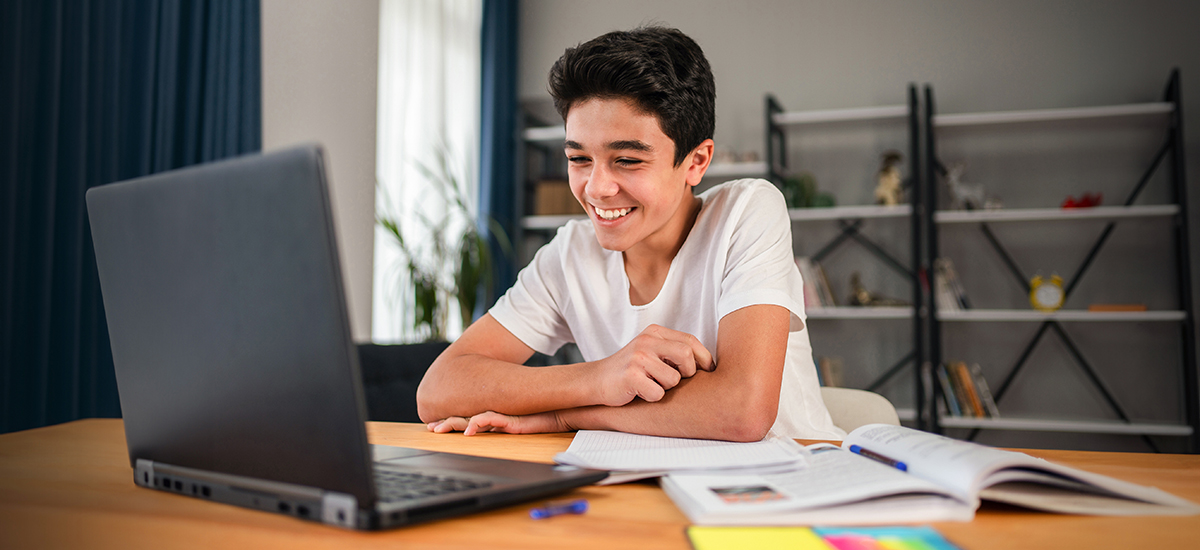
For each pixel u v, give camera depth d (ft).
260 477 1.70
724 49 13.05
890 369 12.14
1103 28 11.57
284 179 1.45
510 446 2.71
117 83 5.92
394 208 10.00
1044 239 11.72
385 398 4.84
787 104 12.75
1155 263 11.23
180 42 6.73
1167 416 11.07
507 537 1.50
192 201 1.66
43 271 5.25
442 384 3.25
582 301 4.00
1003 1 11.98
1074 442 11.56
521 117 12.96
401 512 1.50
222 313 1.65
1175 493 1.88
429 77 10.75
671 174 3.18
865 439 2.19
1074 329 11.55
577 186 3.24
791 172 12.75
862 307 11.51
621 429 2.83
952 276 11.19
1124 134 11.48
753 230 3.43
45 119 5.29
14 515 1.69
